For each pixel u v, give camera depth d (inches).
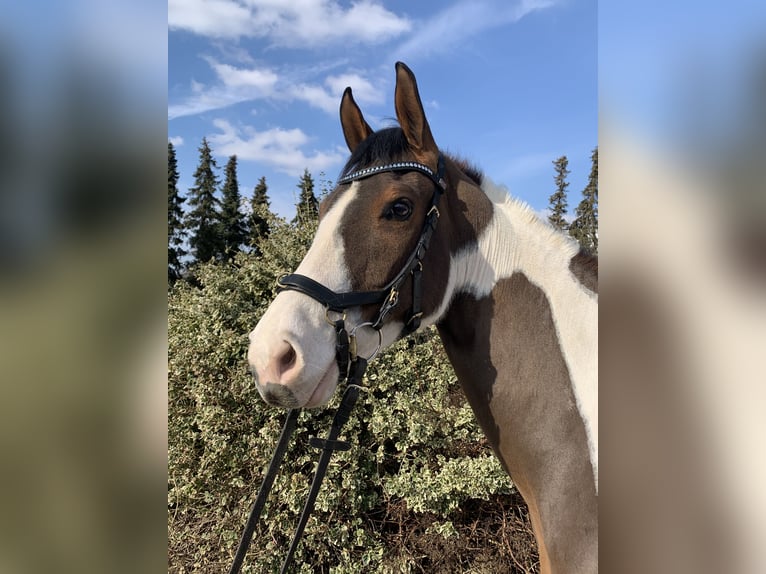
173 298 147.3
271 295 134.6
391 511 117.8
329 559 112.7
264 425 115.4
